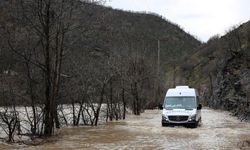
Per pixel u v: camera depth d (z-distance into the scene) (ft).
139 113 139.64
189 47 439.63
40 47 71.31
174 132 76.33
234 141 63.31
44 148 56.29
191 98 91.09
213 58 301.84
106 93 106.83
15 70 71.46
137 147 57.16
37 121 70.03
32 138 65.36
